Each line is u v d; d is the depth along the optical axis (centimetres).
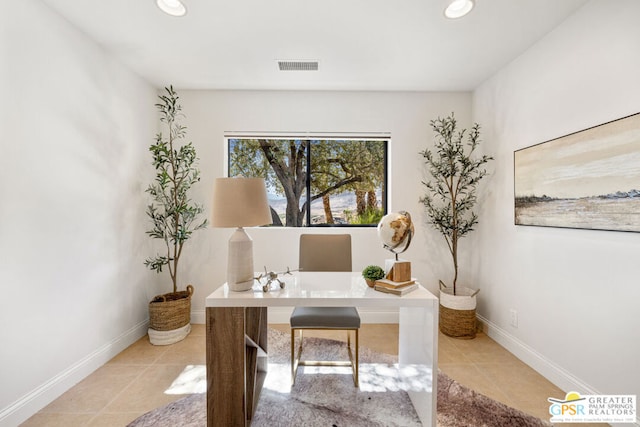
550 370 198
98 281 217
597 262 165
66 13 182
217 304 145
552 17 185
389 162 312
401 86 290
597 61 164
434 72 261
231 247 159
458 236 286
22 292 161
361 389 188
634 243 145
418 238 305
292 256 304
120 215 242
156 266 271
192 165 299
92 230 211
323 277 194
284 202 328
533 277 216
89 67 208
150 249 284
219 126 301
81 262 201
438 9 179
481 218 284
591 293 168
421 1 172
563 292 188
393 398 178
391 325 299
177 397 181
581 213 172
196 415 164
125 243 248
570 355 183
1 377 150
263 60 240
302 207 329
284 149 328
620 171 150
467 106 305
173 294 272
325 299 148
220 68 254
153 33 204
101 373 208
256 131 302
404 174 305
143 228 273
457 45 218
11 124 155
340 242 236
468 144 302
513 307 238
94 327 212
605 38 160
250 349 178
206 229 300
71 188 193
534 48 215
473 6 175
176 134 297
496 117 261
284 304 146
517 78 234
